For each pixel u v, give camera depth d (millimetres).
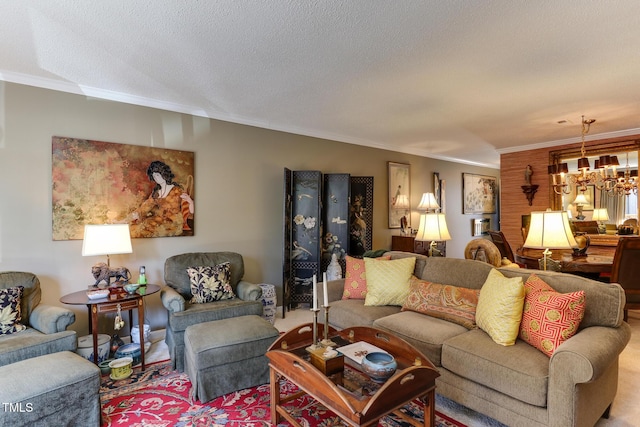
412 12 1953
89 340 2807
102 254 2918
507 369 1810
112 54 2484
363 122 4324
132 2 1864
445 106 3656
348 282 3273
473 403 1974
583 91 3215
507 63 2617
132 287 2834
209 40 2275
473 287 2617
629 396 2260
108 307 2660
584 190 4879
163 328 3539
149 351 3139
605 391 1906
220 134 3943
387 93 3266
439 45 2338
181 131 3664
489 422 2012
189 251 3715
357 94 3291
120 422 2033
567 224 2521
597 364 1559
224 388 2316
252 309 3127
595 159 5215
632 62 2605
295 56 2500
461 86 3082
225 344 2320
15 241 2836
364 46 2354
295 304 4531
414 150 6199
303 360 1753
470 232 7555
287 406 2184
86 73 2812
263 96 3354
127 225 3018
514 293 2037
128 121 3348
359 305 2977
